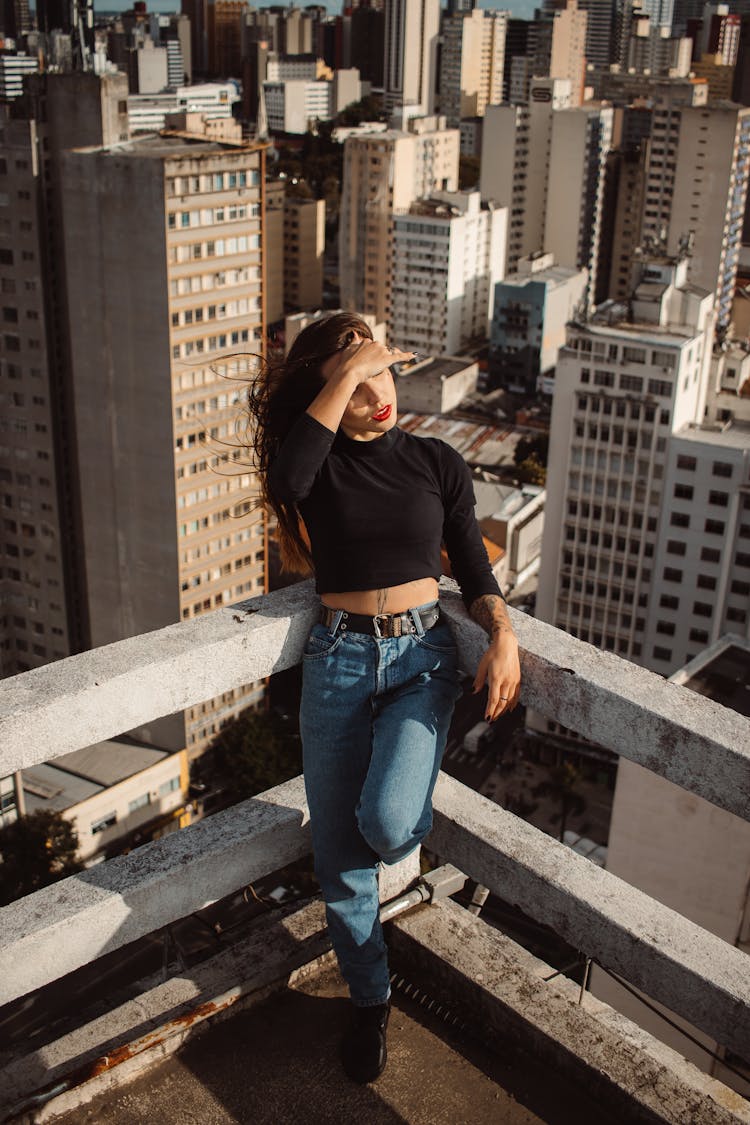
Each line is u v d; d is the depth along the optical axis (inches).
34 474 2822.3
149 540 2694.4
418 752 189.0
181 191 2357.3
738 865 1087.0
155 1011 208.1
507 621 195.6
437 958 216.4
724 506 2817.4
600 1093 194.9
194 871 199.8
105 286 2476.6
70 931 186.4
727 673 1316.4
